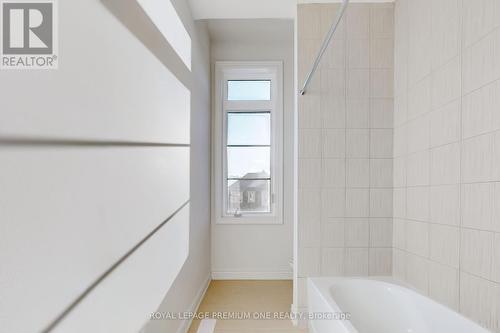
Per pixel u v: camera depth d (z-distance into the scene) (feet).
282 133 12.54
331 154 8.39
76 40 2.35
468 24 5.42
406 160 7.70
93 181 2.59
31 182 1.85
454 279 5.74
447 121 6.02
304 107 8.42
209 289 11.14
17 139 1.75
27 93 1.83
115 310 3.07
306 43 8.45
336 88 8.42
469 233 5.36
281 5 8.44
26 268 1.82
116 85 3.10
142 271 3.91
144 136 4.01
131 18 3.58
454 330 5.31
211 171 12.46
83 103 2.44
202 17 8.82
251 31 11.91
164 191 5.16
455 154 5.76
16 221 1.74
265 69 12.64
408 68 7.63
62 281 2.15
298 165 8.38
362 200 8.37
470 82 5.36
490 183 4.88
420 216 7.00
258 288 11.25
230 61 12.62
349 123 8.41
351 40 8.44
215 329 7.95
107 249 2.87
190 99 8.17
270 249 12.48
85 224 2.46
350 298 7.52
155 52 4.68
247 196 12.79
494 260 4.78
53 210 2.05
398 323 6.82
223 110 12.77
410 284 7.39
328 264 8.31
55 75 2.08
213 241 12.44
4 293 1.66
